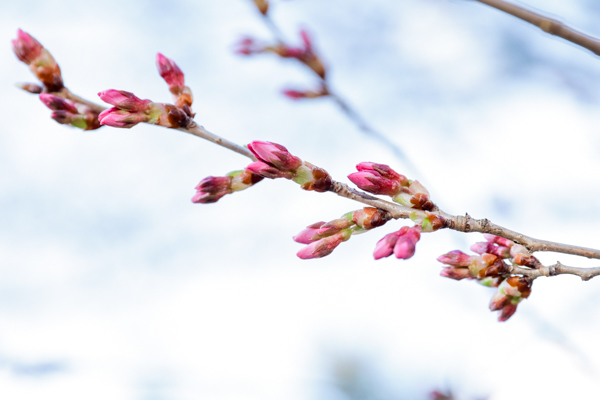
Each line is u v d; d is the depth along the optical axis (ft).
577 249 1.94
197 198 1.98
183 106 1.98
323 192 1.95
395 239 1.93
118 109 1.94
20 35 1.98
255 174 1.98
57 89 1.99
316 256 1.95
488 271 1.96
